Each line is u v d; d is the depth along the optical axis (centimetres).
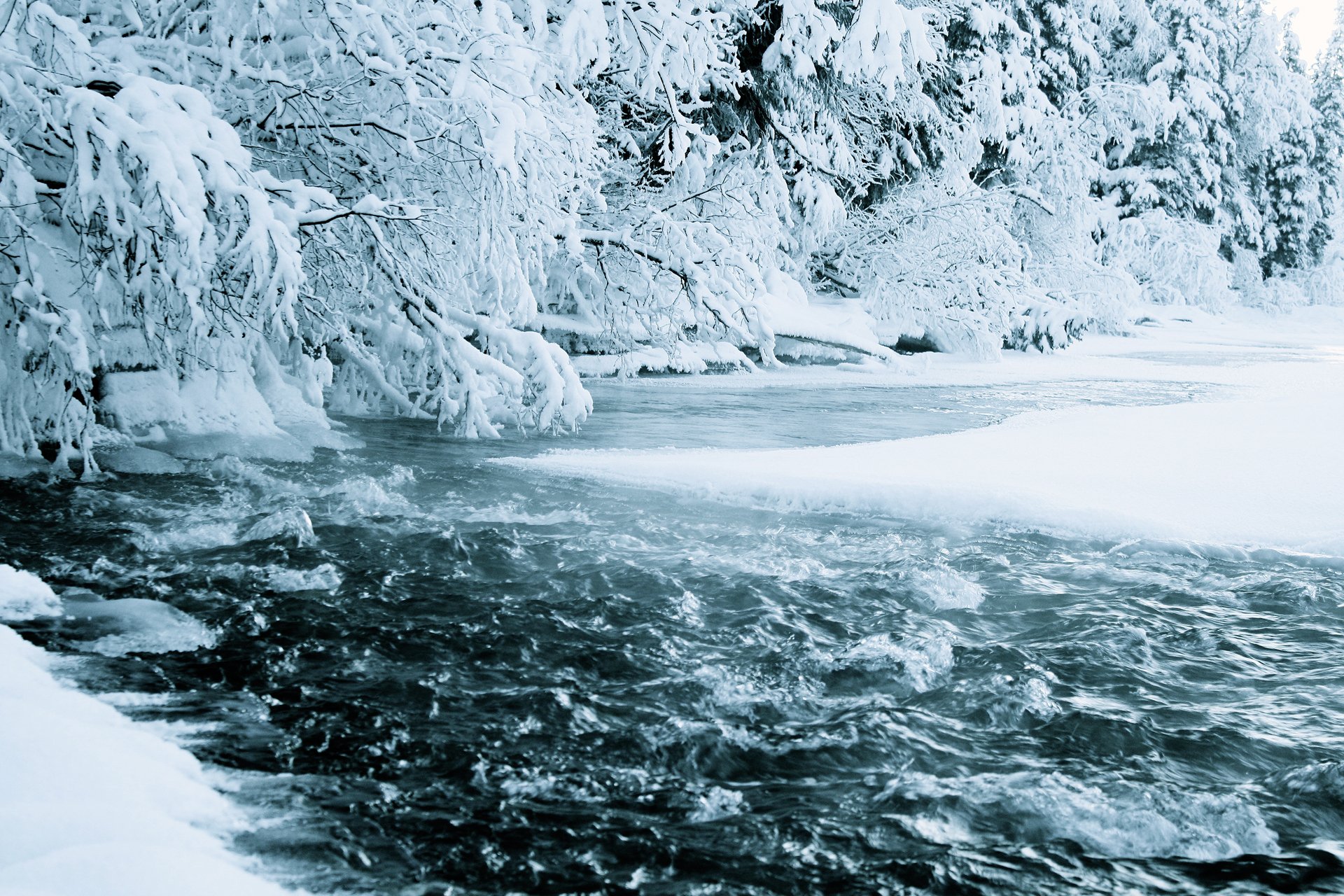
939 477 877
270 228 931
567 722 411
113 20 1206
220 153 923
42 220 971
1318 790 362
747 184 2428
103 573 596
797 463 962
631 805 345
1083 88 4184
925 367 2414
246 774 346
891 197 2902
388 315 1320
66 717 345
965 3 3102
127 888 217
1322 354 3425
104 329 984
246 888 231
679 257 1678
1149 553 685
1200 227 5003
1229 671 488
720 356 2277
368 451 1070
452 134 1166
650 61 1716
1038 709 435
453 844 311
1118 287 3788
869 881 301
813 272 3022
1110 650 509
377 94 1212
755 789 363
